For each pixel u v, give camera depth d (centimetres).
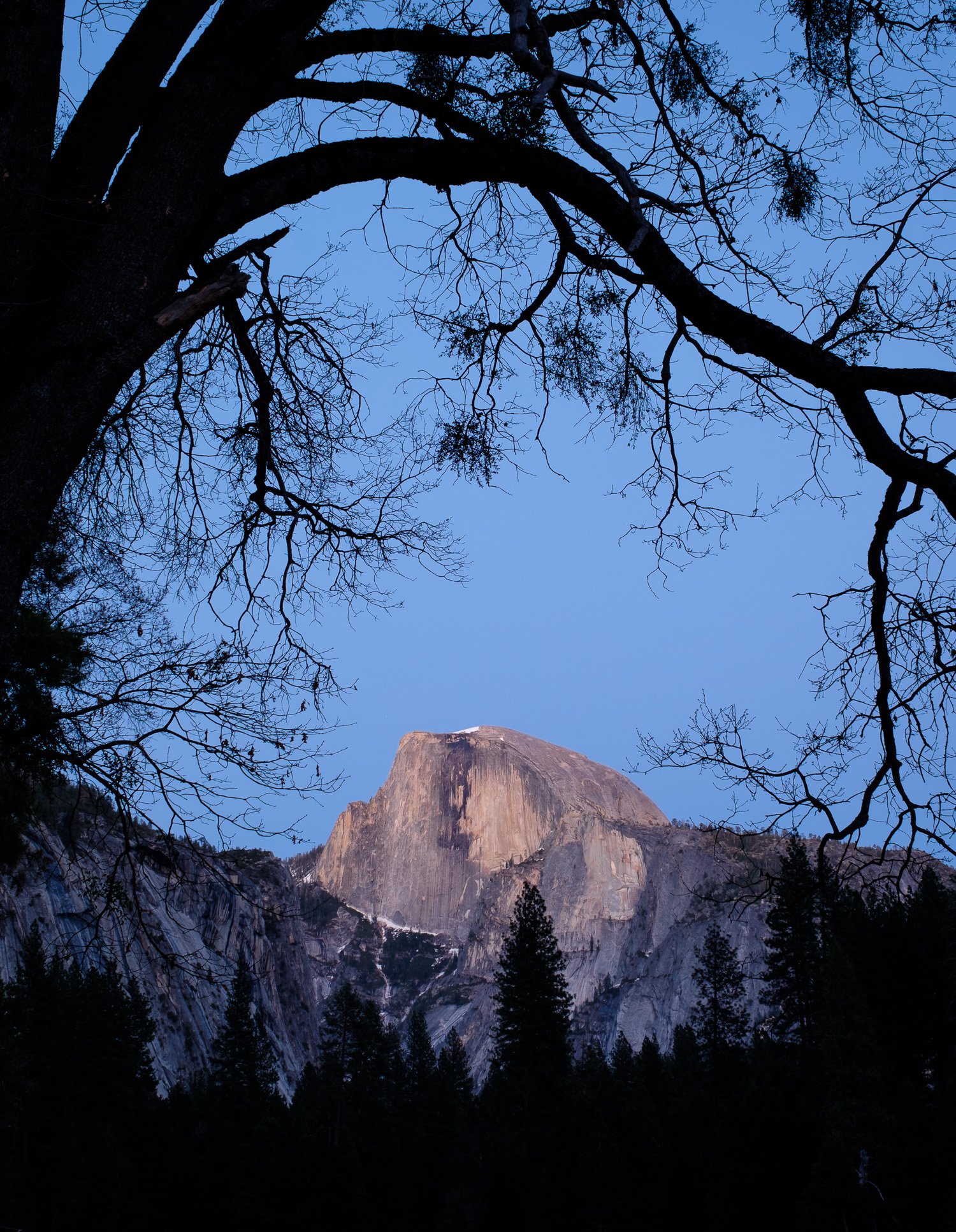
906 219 485
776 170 546
